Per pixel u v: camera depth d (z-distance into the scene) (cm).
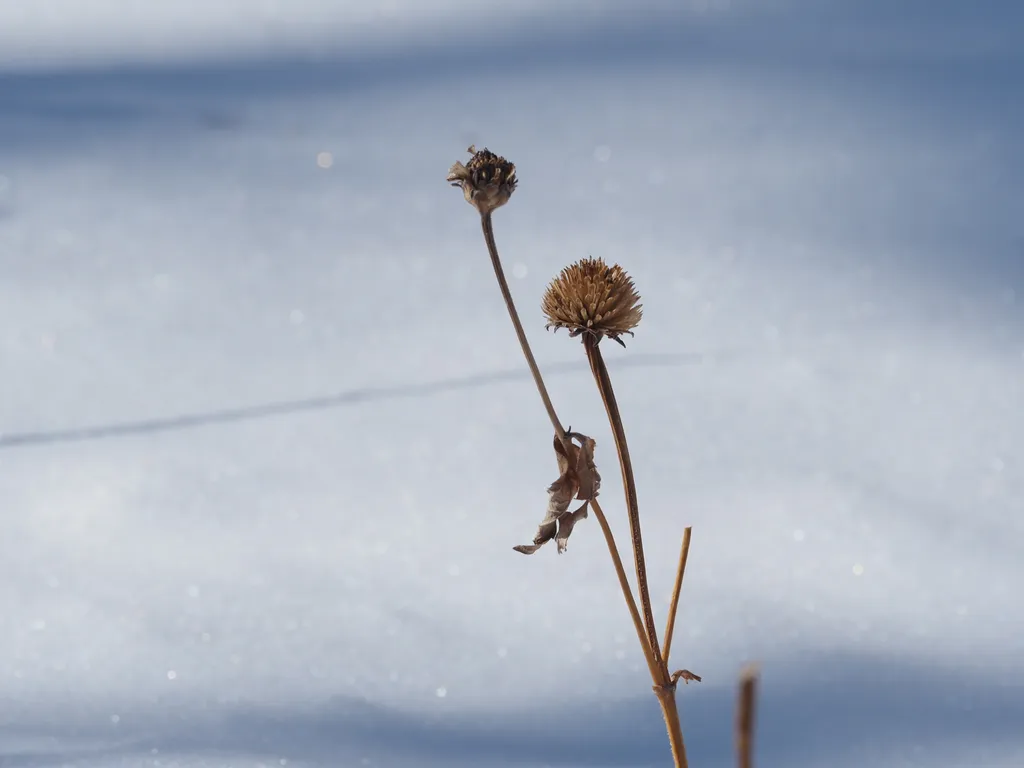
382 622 193
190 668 188
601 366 163
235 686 186
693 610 195
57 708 184
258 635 192
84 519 221
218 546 211
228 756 179
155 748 179
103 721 182
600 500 229
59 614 194
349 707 184
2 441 258
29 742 180
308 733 181
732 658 190
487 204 161
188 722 182
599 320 162
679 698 186
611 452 251
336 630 192
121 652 190
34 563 204
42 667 188
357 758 179
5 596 196
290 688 186
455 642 191
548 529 164
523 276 367
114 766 178
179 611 194
